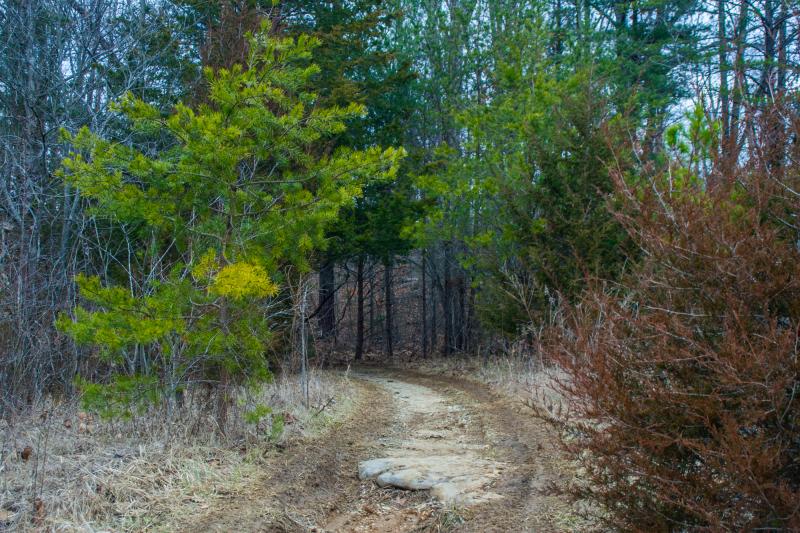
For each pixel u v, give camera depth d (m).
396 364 19.95
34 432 6.02
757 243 3.09
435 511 4.99
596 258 10.62
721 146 3.65
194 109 9.51
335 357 21.80
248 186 6.59
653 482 3.26
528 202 12.14
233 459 5.91
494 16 17.94
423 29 19.23
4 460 5.19
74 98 9.55
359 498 5.50
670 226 3.39
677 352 3.16
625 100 15.47
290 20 15.79
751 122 3.54
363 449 7.02
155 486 5.02
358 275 22.17
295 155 6.65
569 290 10.89
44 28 9.85
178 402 6.90
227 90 6.23
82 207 8.89
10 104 9.52
